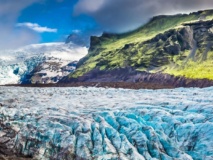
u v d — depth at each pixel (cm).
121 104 5128
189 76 19662
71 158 3659
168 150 3784
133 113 4431
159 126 4162
